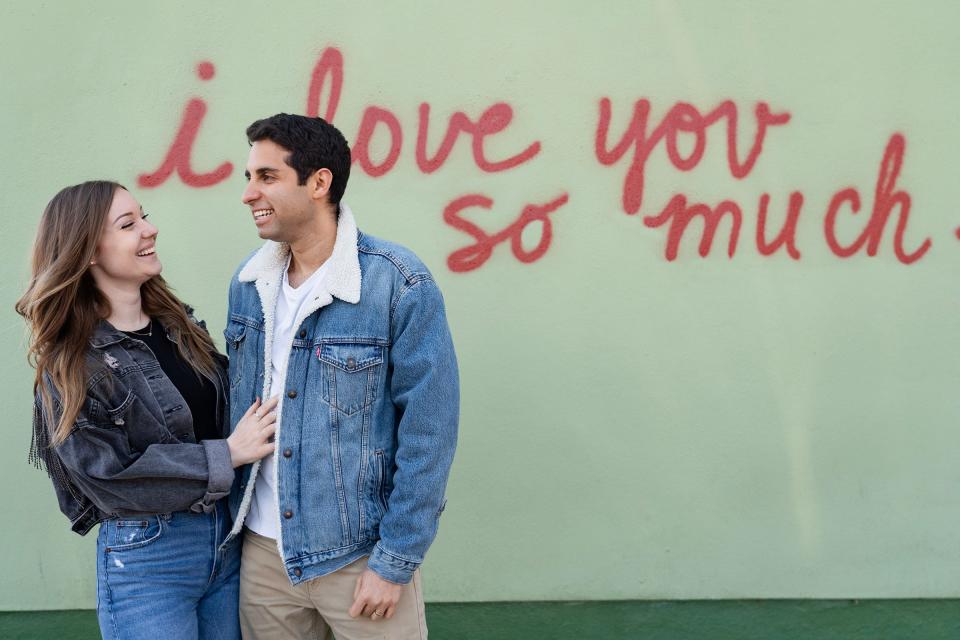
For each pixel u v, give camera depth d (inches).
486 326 129.2
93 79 124.4
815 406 130.2
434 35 124.6
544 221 127.6
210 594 90.8
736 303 128.8
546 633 127.2
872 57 125.1
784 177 127.1
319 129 82.0
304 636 90.8
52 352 80.2
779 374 129.8
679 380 129.9
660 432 130.6
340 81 125.2
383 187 127.0
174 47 124.3
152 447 82.0
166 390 86.0
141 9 123.5
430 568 132.8
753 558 132.4
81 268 81.6
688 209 127.4
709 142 126.6
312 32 124.4
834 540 132.0
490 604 133.0
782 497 131.5
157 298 89.9
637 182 127.0
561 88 125.6
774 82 125.6
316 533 83.5
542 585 133.0
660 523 132.1
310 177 81.2
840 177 127.0
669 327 129.1
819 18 124.6
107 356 82.9
